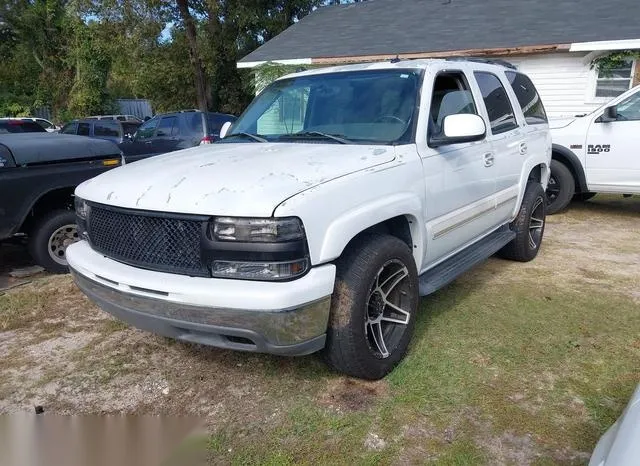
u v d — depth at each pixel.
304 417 2.94
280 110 4.19
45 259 5.29
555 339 3.80
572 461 2.56
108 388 3.29
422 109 3.62
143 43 21.17
